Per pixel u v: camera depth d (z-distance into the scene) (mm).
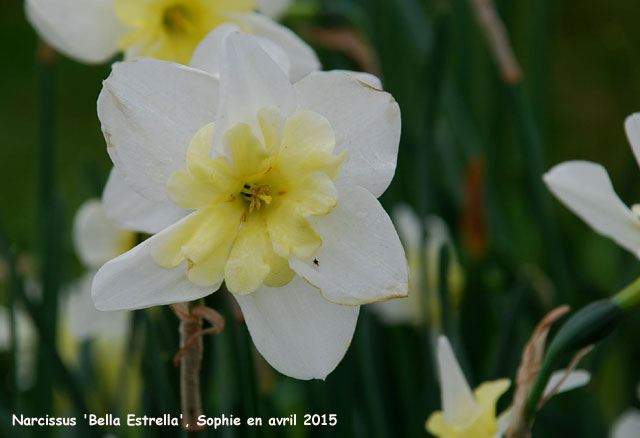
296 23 858
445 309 761
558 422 779
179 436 684
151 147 598
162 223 612
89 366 825
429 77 796
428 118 803
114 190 614
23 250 845
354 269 599
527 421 622
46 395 770
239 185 605
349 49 832
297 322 606
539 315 830
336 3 840
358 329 742
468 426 639
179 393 680
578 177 643
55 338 783
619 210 641
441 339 642
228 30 619
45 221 794
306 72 707
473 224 809
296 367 604
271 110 599
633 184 873
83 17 708
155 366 697
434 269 835
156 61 598
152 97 598
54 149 813
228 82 590
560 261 817
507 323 750
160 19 720
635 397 844
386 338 808
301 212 599
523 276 785
